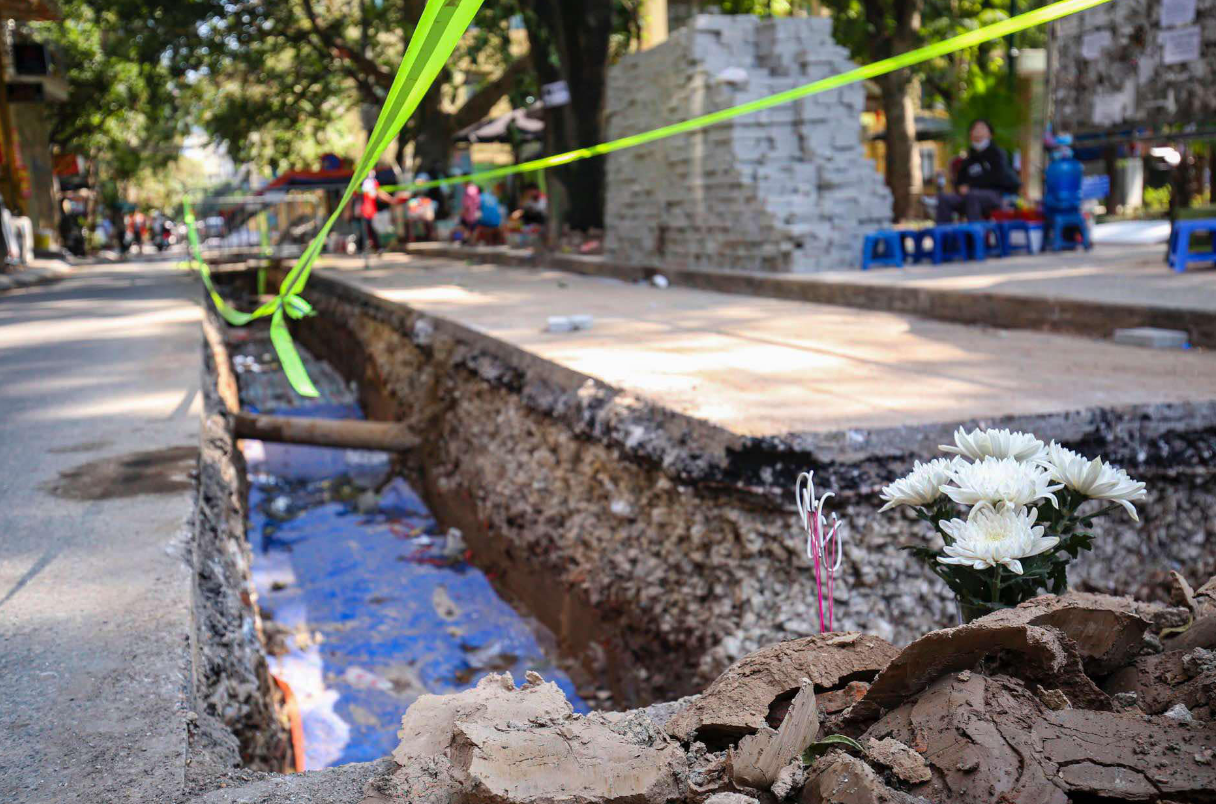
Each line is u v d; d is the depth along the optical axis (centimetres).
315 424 825
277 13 2708
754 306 920
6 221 1989
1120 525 382
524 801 157
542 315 850
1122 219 1919
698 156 1194
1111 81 1008
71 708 208
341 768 184
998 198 1141
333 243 2530
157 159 5134
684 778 166
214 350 961
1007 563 190
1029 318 702
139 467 421
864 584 352
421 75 125
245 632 337
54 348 825
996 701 167
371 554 723
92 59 3825
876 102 2583
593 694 485
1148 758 153
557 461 555
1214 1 891
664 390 459
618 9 1778
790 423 369
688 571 402
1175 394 411
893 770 157
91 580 285
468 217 2184
